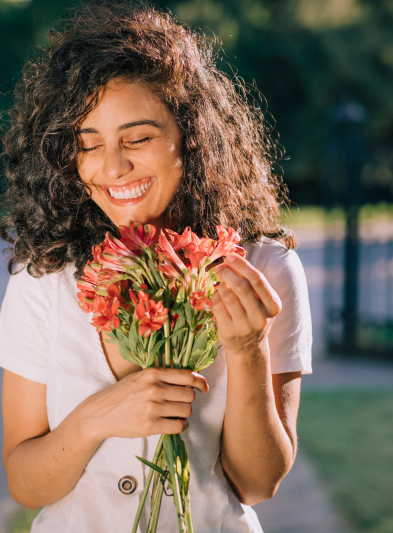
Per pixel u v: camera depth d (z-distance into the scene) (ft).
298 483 12.28
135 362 3.60
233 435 3.82
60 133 4.06
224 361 4.19
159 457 3.67
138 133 3.86
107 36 4.08
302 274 4.61
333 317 23.11
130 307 3.46
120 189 3.96
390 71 65.87
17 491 4.24
